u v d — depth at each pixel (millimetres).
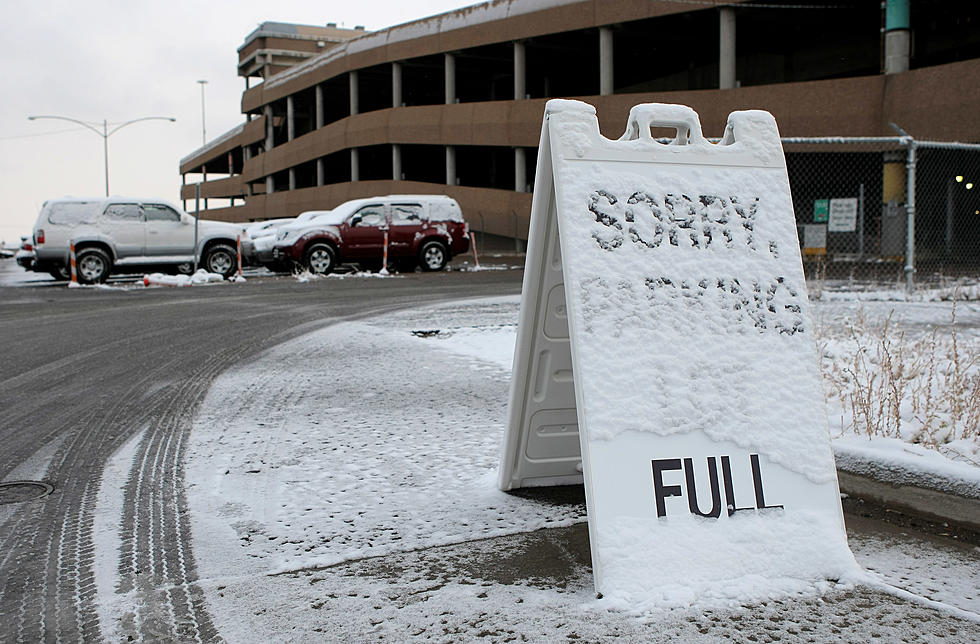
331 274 22891
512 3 39844
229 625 2854
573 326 3152
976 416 4828
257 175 65875
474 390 7148
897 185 25797
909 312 11289
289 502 4227
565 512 3973
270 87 61719
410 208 23703
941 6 29672
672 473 3082
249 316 13266
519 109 39656
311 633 2770
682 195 3449
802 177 29469
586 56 44625
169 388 7438
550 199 3561
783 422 3281
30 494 4461
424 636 2715
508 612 2873
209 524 3926
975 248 26984
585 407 3064
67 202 20391
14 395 7203
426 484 4465
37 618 2967
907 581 3201
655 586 2904
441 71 50719
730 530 3070
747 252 3471
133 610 3002
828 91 27953
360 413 6305
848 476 4438
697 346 3273
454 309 14000
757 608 2846
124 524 3955
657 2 33500
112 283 21266
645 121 3498
